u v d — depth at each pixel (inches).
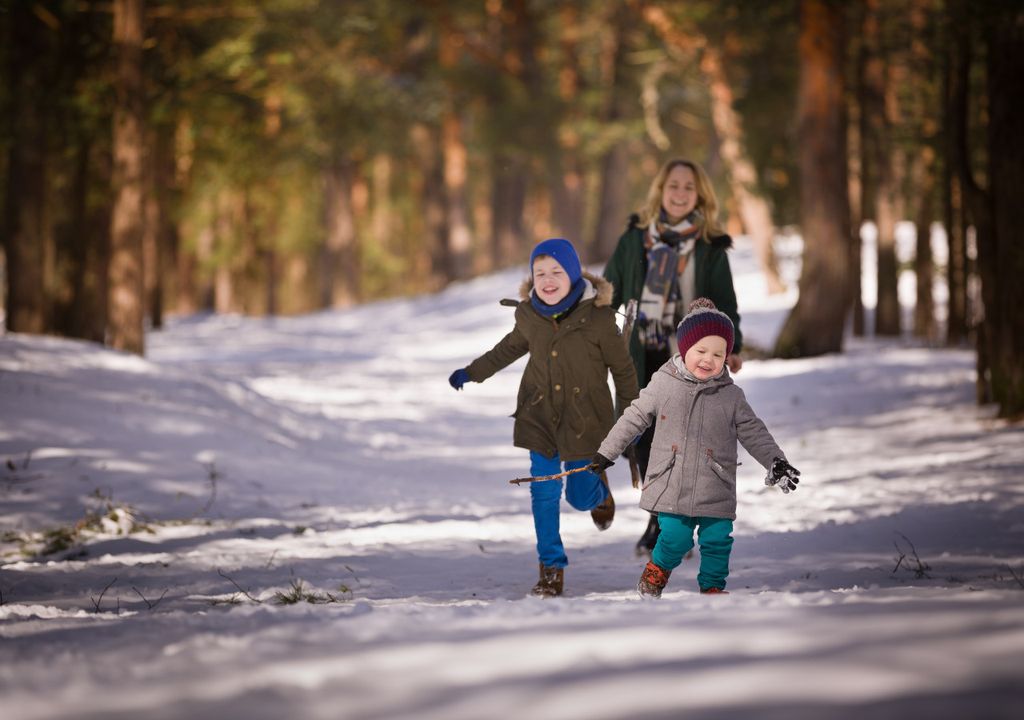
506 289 3297.2
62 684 159.5
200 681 155.2
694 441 369.1
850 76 2060.8
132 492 689.6
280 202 3570.4
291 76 2351.1
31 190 1659.7
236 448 842.8
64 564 498.6
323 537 572.1
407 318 3216.0
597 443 432.5
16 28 1662.2
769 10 1966.0
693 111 3417.8
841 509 608.7
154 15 1667.1
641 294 511.8
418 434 1112.8
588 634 170.6
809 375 1457.9
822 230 1768.0
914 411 1095.6
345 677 148.9
